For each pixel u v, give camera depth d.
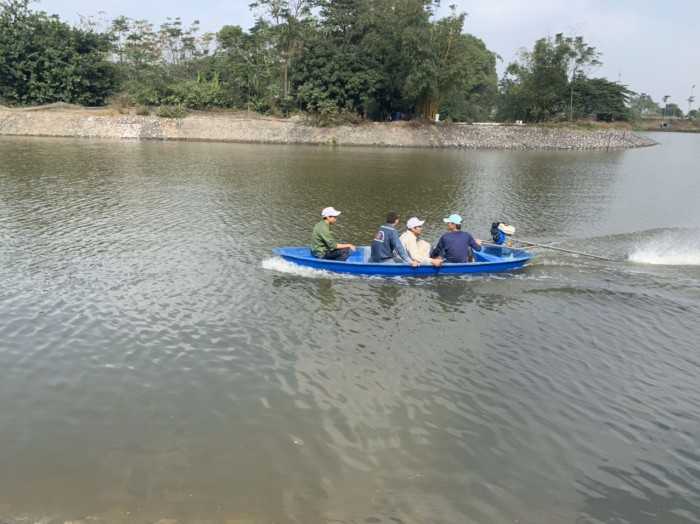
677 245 15.61
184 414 7.04
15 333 9.12
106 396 7.41
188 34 69.75
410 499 5.68
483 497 5.75
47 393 7.45
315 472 6.04
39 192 21.41
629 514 5.59
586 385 7.98
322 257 12.65
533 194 24.64
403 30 51.34
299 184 25.58
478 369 8.37
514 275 12.55
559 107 71.88
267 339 9.13
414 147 50.81
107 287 11.27
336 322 9.88
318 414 7.11
